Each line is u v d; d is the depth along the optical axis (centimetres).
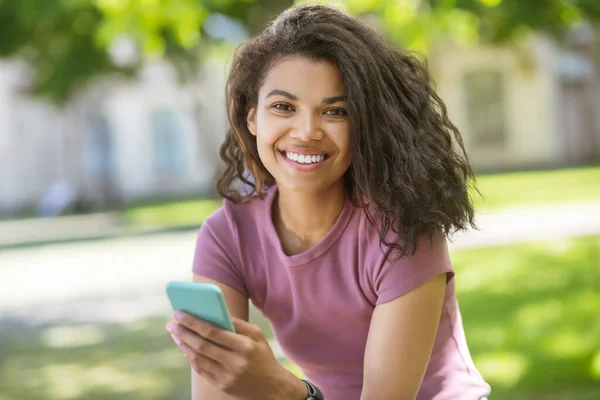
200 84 2236
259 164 270
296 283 260
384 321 249
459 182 257
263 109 250
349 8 840
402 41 870
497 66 2719
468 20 954
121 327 913
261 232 267
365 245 253
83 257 1483
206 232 274
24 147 2848
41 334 903
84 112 2802
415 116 250
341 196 259
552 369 596
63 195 2614
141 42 970
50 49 1700
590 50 2634
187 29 938
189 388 659
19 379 716
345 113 245
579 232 1273
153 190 2886
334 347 266
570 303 811
